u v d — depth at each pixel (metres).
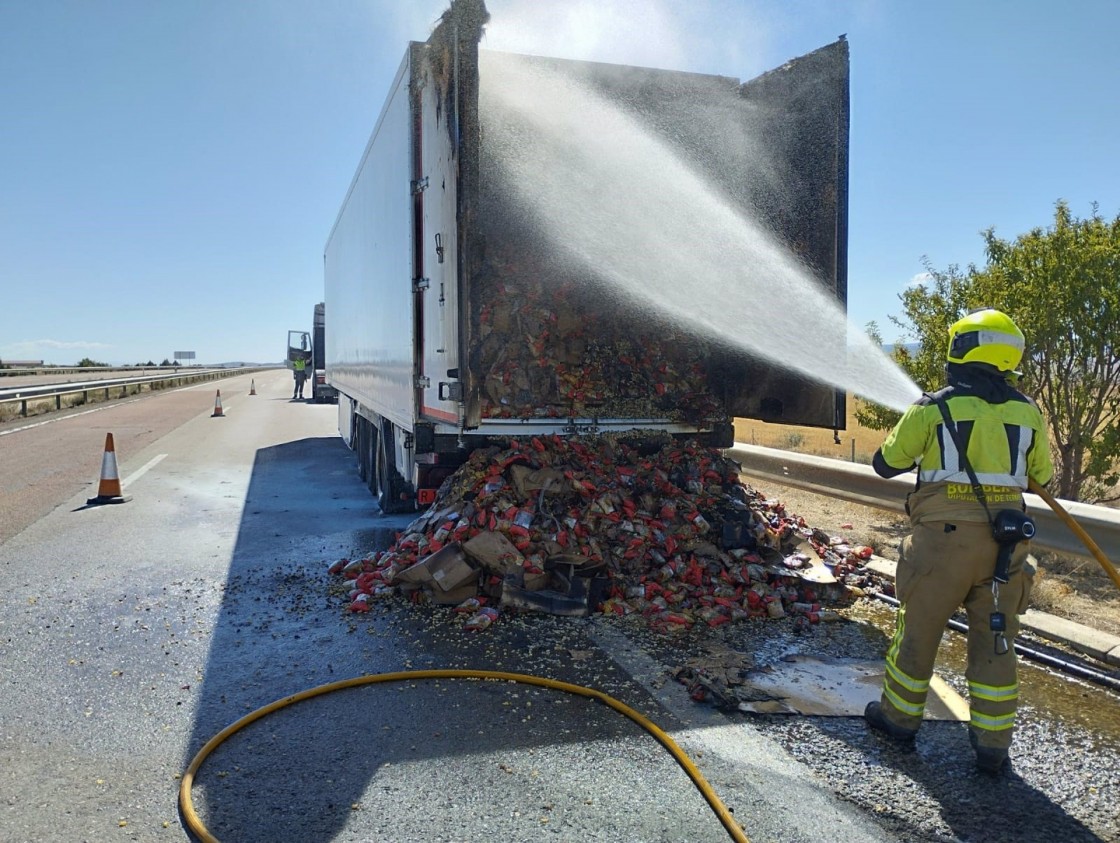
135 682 4.25
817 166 6.10
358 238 10.42
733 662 4.53
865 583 6.00
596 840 2.82
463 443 6.15
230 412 25.52
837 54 5.97
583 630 5.04
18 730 3.68
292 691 4.13
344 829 2.88
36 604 5.63
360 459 11.73
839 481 7.13
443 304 5.71
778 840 2.84
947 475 3.40
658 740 3.59
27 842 2.79
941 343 8.23
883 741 3.62
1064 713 3.94
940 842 2.85
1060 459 7.94
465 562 5.38
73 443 16.06
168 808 3.03
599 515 5.77
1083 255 7.13
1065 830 2.93
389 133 7.67
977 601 3.43
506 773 3.29
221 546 7.45
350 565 6.25
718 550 5.79
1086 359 7.45
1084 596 5.83
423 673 4.29
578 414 6.27
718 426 6.83
